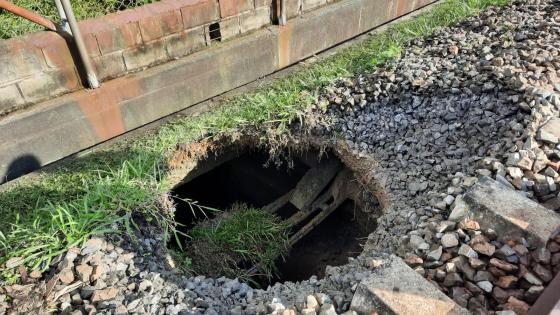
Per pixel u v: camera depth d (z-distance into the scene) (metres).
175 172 3.11
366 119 3.22
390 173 2.90
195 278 2.44
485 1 4.18
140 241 2.48
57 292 2.09
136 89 2.94
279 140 3.25
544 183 2.27
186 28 2.99
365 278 1.99
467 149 2.78
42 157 2.84
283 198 3.63
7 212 2.61
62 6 2.45
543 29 3.46
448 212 2.33
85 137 2.94
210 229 3.33
